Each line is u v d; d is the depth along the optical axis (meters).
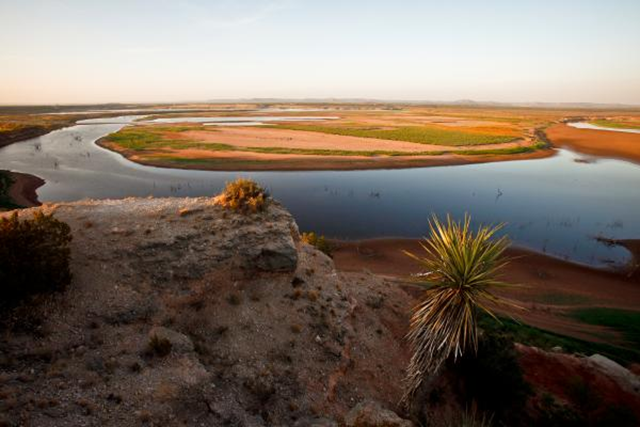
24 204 43.31
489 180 59.69
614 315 23.91
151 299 13.04
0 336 10.29
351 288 19.02
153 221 15.95
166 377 10.39
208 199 18.47
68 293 12.13
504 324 20.81
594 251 34.88
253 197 17.61
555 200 50.19
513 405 13.48
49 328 11.01
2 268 10.66
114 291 12.75
